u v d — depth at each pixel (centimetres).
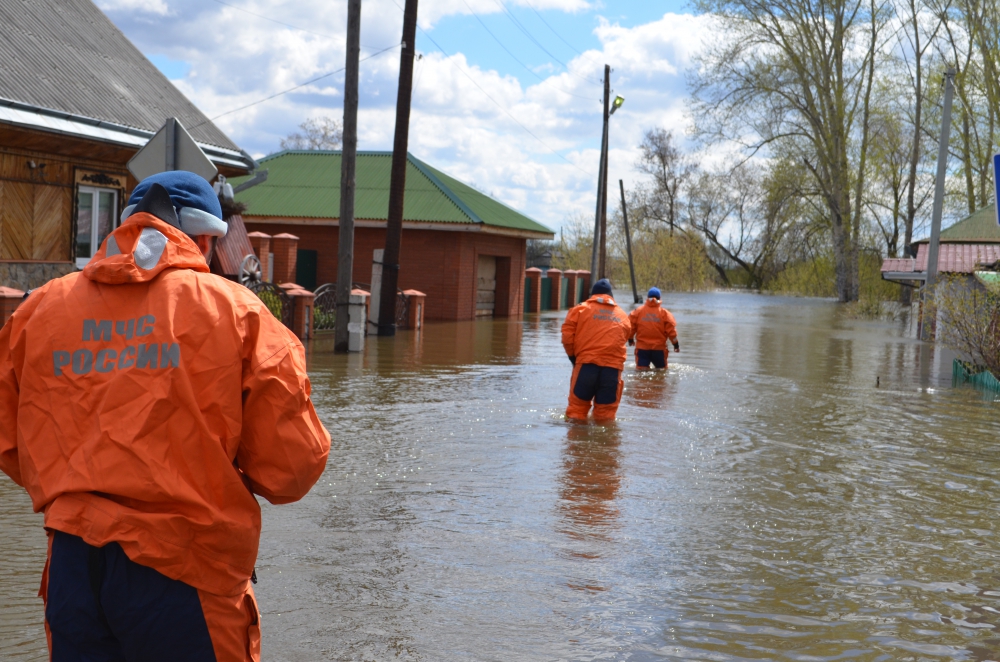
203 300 228
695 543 568
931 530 607
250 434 231
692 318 3356
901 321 3400
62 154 1439
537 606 456
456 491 680
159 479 217
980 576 516
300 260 2880
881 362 1811
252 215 2820
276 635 414
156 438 220
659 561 531
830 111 4688
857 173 4891
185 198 249
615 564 523
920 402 1229
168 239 235
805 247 6391
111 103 1503
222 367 225
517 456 808
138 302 229
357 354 1716
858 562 538
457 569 509
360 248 2881
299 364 237
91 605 218
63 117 1332
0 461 238
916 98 4762
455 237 2834
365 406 1071
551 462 788
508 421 988
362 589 474
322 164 3117
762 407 1152
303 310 1869
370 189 2956
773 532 595
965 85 4206
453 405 1093
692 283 6156
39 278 1409
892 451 876
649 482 723
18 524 575
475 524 597
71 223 1471
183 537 219
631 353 1881
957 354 1825
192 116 1747
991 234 3083
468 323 2755
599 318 1002
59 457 225
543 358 1727
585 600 466
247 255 1670
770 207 5784
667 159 7331
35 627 413
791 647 413
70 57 1567
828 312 3916
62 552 220
